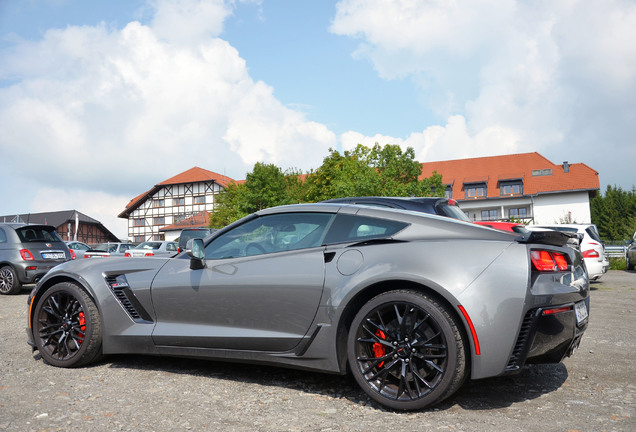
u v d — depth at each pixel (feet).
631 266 53.52
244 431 8.05
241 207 161.58
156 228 239.91
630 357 13.05
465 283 8.71
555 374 11.40
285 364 10.32
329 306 9.77
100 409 9.13
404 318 9.04
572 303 9.34
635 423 8.23
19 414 8.87
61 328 12.51
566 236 9.65
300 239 10.74
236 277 10.91
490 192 180.45
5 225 33.24
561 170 179.11
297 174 192.44
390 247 9.62
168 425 8.31
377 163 112.78
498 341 8.51
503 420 8.45
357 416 8.75
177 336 11.39
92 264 12.81
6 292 32.45
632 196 288.30
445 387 8.61
